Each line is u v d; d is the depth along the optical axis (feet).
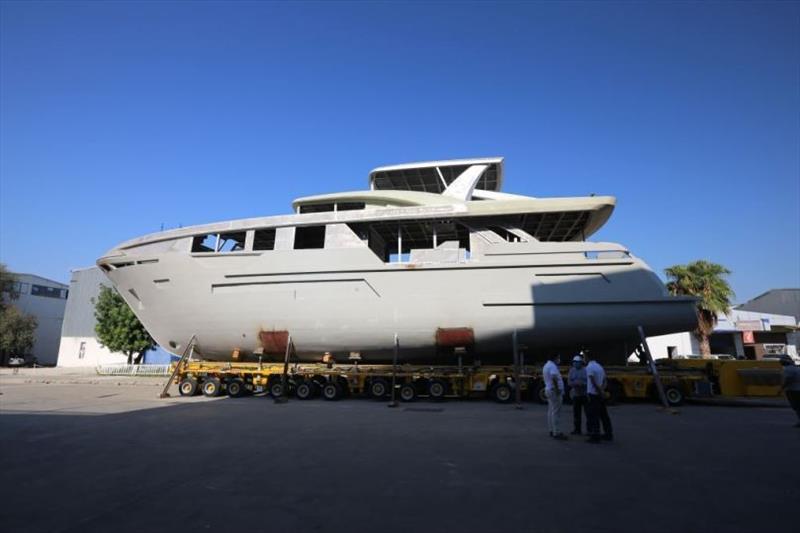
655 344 125.80
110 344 106.42
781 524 15.24
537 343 54.60
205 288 58.39
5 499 17.94
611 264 53.67
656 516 15.97
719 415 42.24
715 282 94.99
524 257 54.34
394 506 17.03
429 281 54.85
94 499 17.89
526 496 18.22
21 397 56.44
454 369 53.01
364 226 59.06
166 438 30.27
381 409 45.98
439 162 63.67
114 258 62.18
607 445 28.22
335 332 55.88
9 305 164.76
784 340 129.59
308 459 24.48
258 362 60.75
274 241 63.00
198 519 15.70
